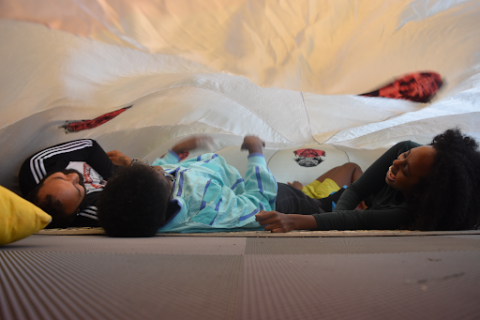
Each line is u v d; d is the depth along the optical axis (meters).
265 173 1.56
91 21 0.93
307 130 1.69
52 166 1.67
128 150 2.18
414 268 0.51
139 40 1.01
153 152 2.25
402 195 1.59
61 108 1.34
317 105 1.60
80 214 1.64
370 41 1.27
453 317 0.30
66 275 0.47
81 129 1.72
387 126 1.81
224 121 1.88
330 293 0.37
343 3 1.19
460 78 1.40
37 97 1.16
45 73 1.10
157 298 0.36
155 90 1.45
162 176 1.27
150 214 1.16
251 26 1.14
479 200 1.40
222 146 2.30
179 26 1.05
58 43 1.05
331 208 2.11
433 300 0.35
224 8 1.08
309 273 0.47
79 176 1.57
